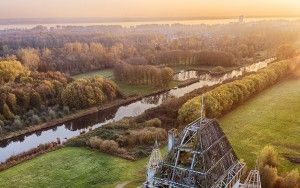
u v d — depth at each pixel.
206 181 59.03
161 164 64.12
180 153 63.78
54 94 166.88
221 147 67.62
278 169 93.31
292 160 99.81
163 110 140.12
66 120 149.88
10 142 131.12
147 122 128.62
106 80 179.00
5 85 162.50
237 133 121.31
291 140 114.88
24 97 153.25
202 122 66.88
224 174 64.88
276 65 197.38
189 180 60.06
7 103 147.88
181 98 149.62
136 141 114.69
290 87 182.12
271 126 128.00
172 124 130.12
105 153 108.50
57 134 138.00
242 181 79.56
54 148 114.38
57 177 94.81
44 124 144.12
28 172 98.50
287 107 149.12
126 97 177.25
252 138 116.81
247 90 159.38
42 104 158.50
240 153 104.38
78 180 92.88
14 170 100.31
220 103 139.00
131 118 136.75
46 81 170.38
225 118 137.62
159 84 195.12
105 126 128.75
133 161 102.69
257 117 137.88
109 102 170.25
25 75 184.00
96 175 95.06
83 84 167.38
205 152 61.12
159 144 112.69
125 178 92.69
